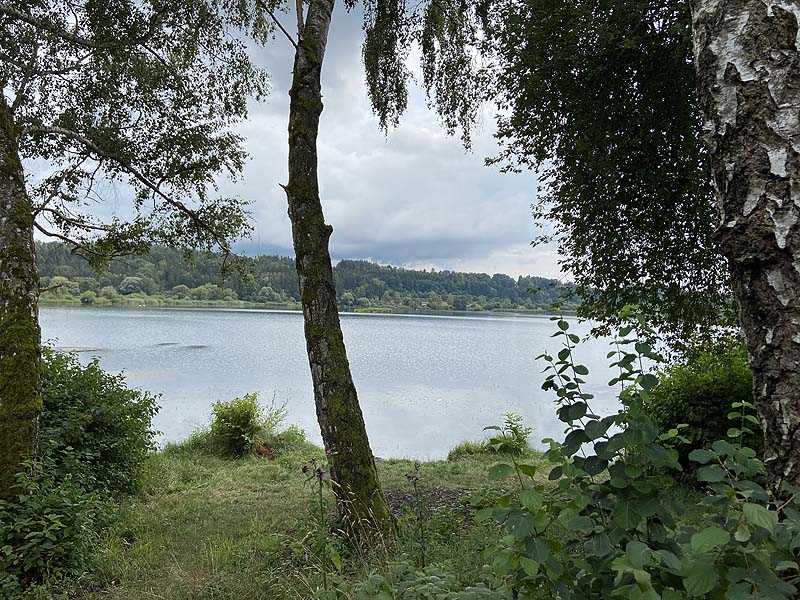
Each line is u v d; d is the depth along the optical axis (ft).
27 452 15.67
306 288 17.63
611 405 48.60
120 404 24.36
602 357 102.12
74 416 21.98
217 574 14.29
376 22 27.30
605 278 23.36
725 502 4.70
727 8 5.13
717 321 22.76
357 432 16.79
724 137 5.13
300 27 19.48
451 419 56.24
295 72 18.40
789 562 4.06
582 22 19.12
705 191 19.99
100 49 26.71
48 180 29.68
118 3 27.20
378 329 241.55
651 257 22.57
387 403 65.87
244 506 23.45
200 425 48.21
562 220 23.94
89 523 15.58
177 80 29.35
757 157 4.88
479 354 132.77
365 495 16.20
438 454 41.73
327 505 20.56
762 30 4.93
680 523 9.34
